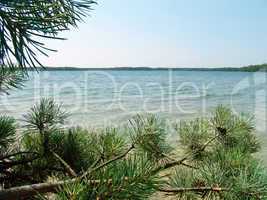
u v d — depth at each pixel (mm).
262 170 1954
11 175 2807
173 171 2197
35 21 1212
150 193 1455
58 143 2992
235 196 1873
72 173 2229
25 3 1197
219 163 2117
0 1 1170
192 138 2619
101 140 2447
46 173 2992
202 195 1985
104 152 2357
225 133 2605
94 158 2836
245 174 1887
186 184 2035
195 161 2506
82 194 1313
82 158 2961
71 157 2949
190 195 2000
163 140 2482
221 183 1967
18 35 1196
